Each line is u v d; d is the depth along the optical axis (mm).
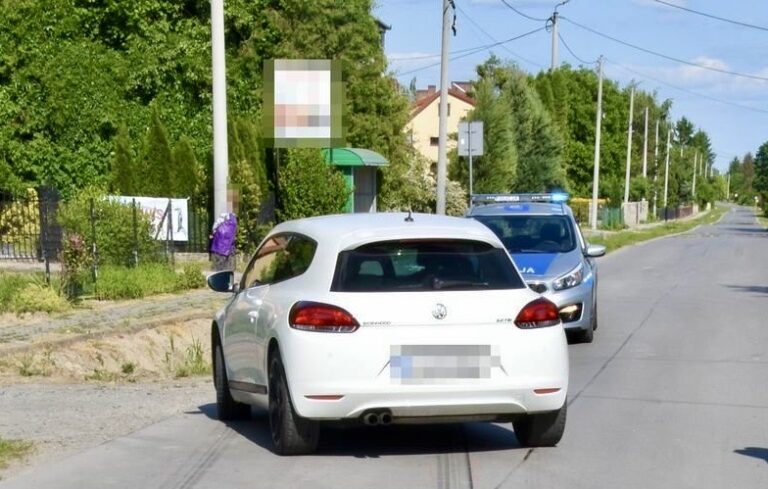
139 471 7734
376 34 35281
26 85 29828
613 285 25469
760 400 10641
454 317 7656
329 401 7543
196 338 16531
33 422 9578
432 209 41531
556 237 16094
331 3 34094
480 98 47219
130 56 32625
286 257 8727
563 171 56844
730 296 22484
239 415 9828
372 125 35688
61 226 20125
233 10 33500
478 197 18188
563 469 7746
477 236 8156
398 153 37781
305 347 7590
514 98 54406
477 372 7617
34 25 30000
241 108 34125
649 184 98938
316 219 8898
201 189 28547
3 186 29281
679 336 15883
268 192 30312
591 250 15945
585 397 10812
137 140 32156
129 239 21344
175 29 33656
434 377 7562
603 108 91125
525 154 54062
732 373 12398
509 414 7805
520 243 16016
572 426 9312
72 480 7465
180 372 13016
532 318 7840
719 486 7285
